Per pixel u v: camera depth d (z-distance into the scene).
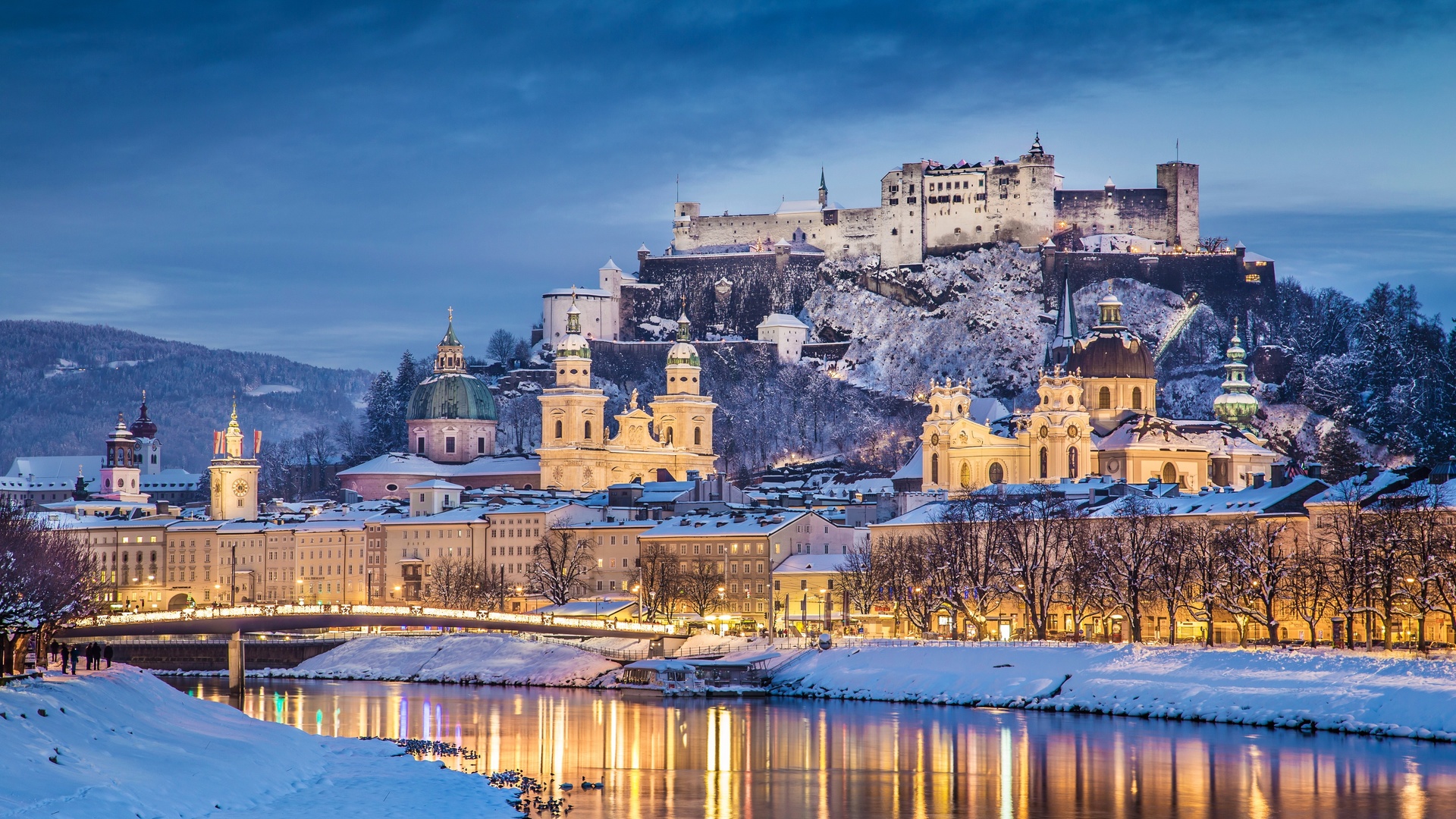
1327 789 195.25
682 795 199.12
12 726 168.12
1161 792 196.50
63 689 191.88
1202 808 188.75
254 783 180.12
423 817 172.25
